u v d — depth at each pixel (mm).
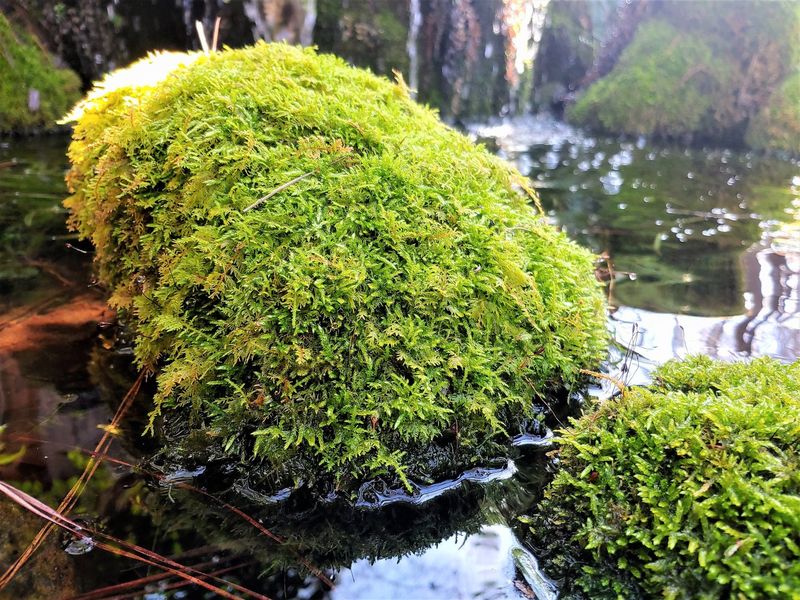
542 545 1399
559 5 9164
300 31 7195
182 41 7133
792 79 6578
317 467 1550
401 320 1558
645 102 7484
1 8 6020
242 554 1376
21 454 1650
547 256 1893
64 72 6309
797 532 1064
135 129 1828
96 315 2518
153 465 1643
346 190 1622
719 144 7121
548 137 7598
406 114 2141
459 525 1491
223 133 1699
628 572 1230
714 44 7105
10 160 4875
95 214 2072
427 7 7789
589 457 1421
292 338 1483
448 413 1600
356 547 1421
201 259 1627
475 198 1822
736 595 1056
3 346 2227
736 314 2607
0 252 3143
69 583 1254
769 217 4090
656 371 1826
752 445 1230
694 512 1170
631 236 3656
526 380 1755
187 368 1583
